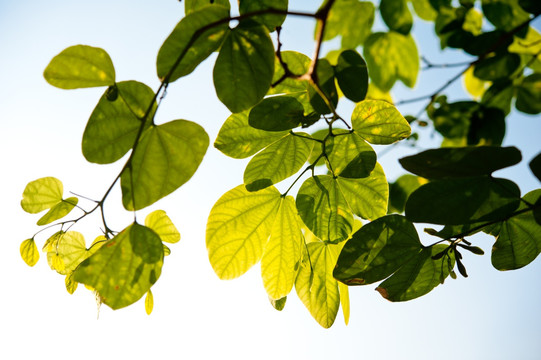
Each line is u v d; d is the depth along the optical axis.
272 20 0.82
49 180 0.93
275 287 0.94
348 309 0.98
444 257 0.87
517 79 1.04
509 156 0.76
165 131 0.80
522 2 0.91
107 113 0.80
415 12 1.12
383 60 1.13
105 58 0.79
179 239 0.93
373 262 0.87
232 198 0.92
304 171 0.93
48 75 0.78
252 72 0.79
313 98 0.88
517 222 0.83
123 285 0.77
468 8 1.03
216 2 0.89
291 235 0.94
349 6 1.10
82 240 0.96
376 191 0.92
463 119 1.08
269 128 0.89
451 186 0.79
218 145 0.91
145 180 0.79
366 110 0.89
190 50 0.78
